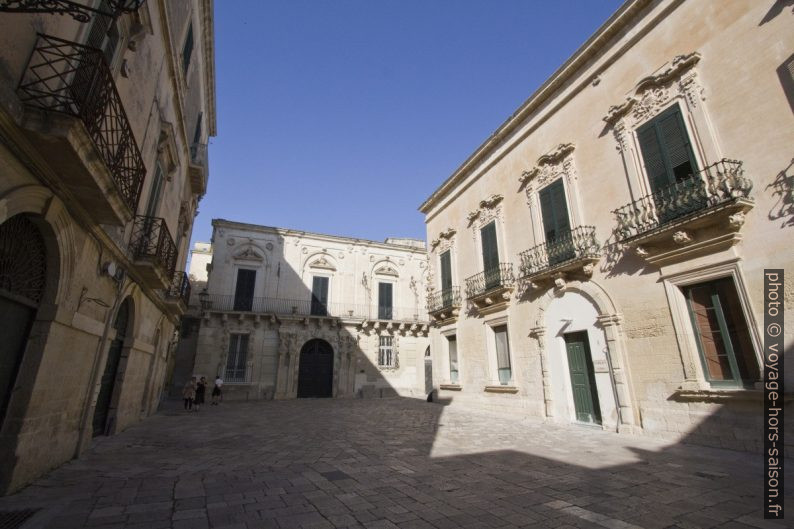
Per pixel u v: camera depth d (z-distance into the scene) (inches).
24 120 167.6
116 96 213.8
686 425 319.6
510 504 186.4
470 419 512.7
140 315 432.5
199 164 637.9
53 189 205.9
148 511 178.1
